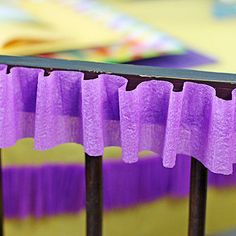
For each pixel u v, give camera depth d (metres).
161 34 0.51
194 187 0.45
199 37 0.50
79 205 0.58
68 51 0.47
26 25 0.52
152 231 0.59
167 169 0.57
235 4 0.59
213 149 0.42
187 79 0.42
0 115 0.43
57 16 0.56
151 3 0.60
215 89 0.42
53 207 0.58
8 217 0.58
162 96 0.43
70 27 0.52
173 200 0.58
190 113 0.43
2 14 0.55
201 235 0.46
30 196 0.57
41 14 0.56
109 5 0.59
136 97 0.42
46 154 0.56
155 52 0.47
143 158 0.57
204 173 0.45
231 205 0.60
